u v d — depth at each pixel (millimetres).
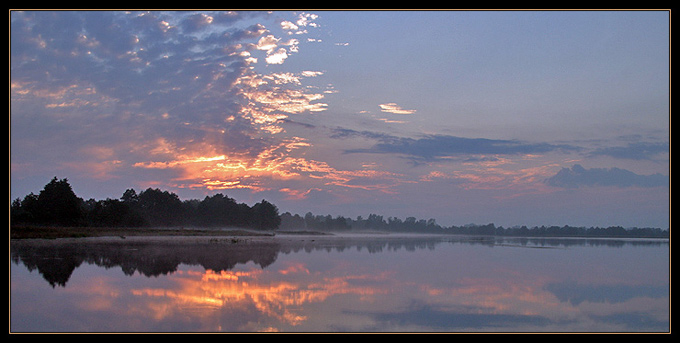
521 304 16938
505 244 65812
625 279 24188
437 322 14164
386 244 59625
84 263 26922
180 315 14203
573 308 16547
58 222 85625
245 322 13562
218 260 29906
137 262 27828
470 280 22469
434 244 61688
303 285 19906
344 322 13867
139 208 132625
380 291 18875
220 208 149875
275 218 157375
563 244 69750
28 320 13523
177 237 71000
